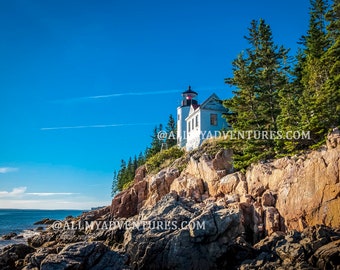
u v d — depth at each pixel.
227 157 37.47
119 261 19.84
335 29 38.78
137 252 23.56
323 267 18.27
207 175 36.28
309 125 30.27
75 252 19.16
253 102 40.84
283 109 34.03
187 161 44.75
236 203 29.19
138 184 46.78
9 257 22.95
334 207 23.67
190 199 32.56
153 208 30.11
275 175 29.44
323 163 25.34
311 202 25.09
